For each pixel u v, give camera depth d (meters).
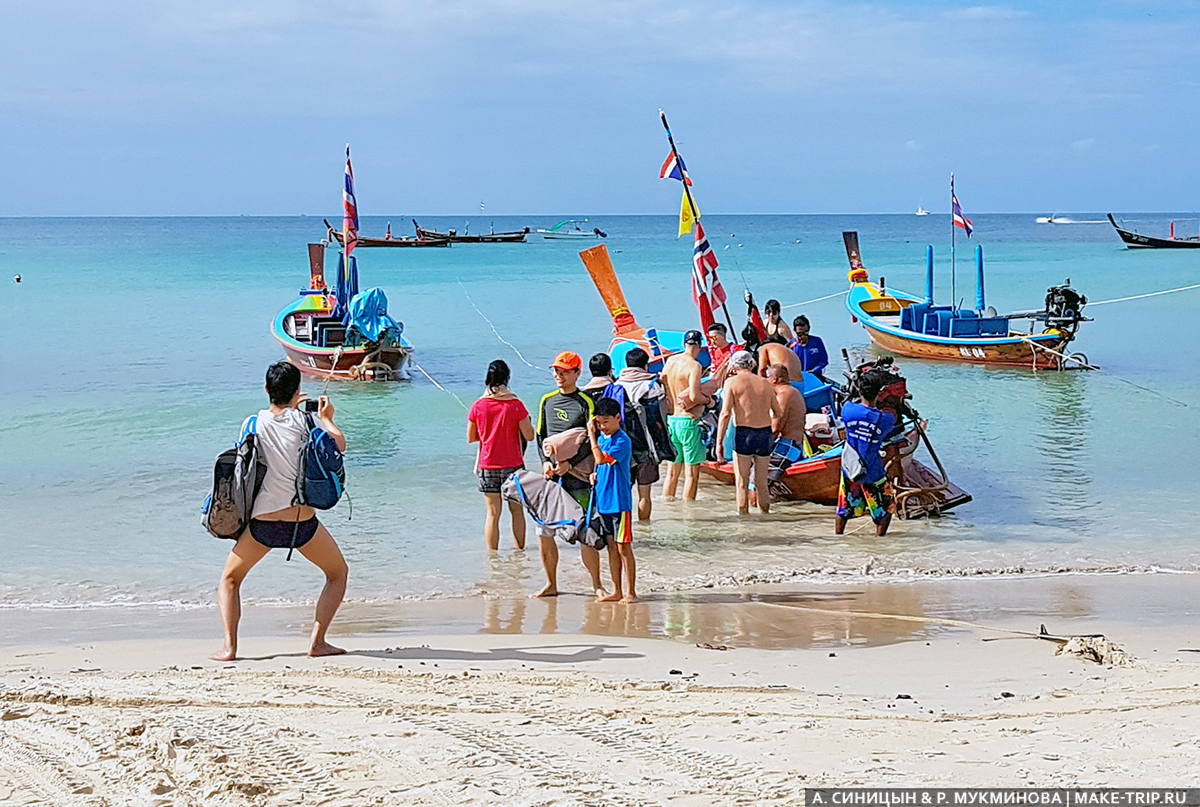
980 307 26.80
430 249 96.31
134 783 4.80
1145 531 11.44
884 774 4.72
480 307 39.69
